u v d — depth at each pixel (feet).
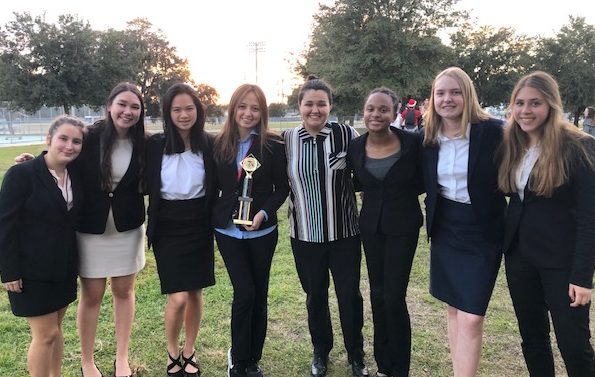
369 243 9.85
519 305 8.68
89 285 9.96
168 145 9.86
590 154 7.45
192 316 10.62
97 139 9.55
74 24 94.73
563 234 7.85
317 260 10.28
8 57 92.32
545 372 8.85
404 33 101.40
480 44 136.77
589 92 111.65
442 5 108.58
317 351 10.96
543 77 7.90
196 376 10.70
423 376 10.73
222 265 18.20
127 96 9.36
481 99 140.36
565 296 7.86
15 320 13.32
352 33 104.99
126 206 9.84
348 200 10.23
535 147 8.05
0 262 8.39
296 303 14.60
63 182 9.02
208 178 10.05
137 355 11.59
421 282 16.40
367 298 15.23
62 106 98.63
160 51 164.14
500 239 8.97
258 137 10.03
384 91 9.43
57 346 9.58
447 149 8.96
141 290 15.51
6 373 10.64
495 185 8.66
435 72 102.17
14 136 109.91
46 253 8.64
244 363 10.42
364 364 10.80
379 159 9.53
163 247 10.01
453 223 9.07
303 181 10.00
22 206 8.54
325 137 10.02
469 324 8.90
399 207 9.53
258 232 10.11
